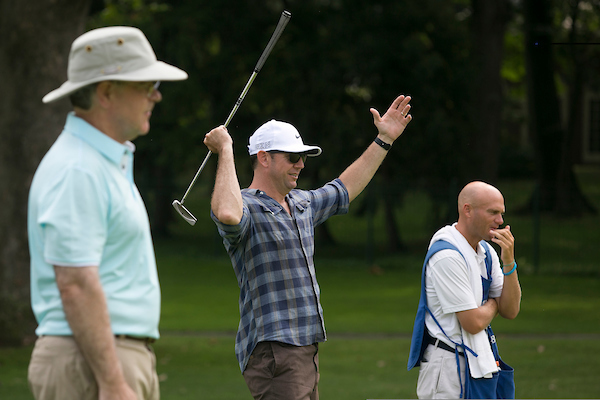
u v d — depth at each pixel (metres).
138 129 4.82
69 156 4.56
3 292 17.73
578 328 20.52
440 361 7.39
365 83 34.62
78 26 18.19
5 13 17.61
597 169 65.69
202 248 40.47
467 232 7.64
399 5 34.59
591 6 44.38
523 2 43.72
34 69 17.78
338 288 29.38
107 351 4.39
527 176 60.38
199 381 14.97
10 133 17.86
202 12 37.41
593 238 37.03
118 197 4.63
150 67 4.71
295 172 7.25
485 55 38.66
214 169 43.12
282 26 6.58
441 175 36.09
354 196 7.98
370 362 16.69
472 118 36.75
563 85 64.88
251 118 39.59
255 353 6.89
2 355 16.70
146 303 4.77
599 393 13.23
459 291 7.28
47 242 4.39
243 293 7.05
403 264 34.88
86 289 4.36
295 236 7.07
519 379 14.48
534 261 32.69
